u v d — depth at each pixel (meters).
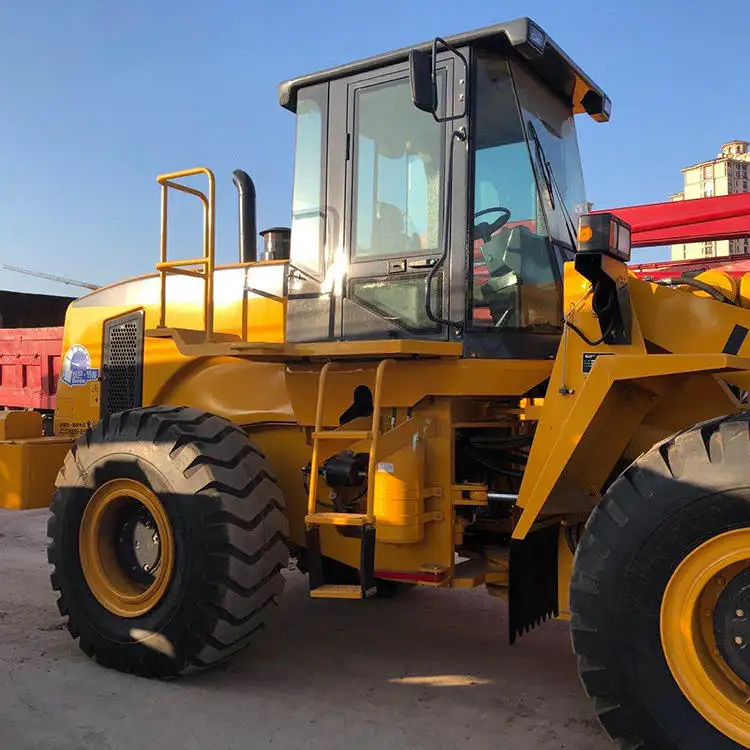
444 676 3.52
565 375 3.06
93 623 3.57
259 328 4.09
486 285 3.37
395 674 3.54
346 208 3.63
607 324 2.98
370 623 4.30
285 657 3.76
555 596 3.25
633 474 2.54
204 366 4.27
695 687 2.40
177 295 4.43
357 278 3.59
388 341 3.12
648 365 2.71
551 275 3.57
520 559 3.09
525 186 3.54
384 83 3.56
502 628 4.22
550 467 2.84
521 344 3.43
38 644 3.86
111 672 3.50
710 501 2.37
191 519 3.32
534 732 2.94
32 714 3.03
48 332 7.21
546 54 3.52
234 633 3.32
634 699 2.47
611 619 2.51
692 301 3.04
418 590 4.97
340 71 3.66
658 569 2.45
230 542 3.28
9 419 4.60
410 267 3.43
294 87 3.82
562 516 3.16
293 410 3.75
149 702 3.17
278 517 3.48
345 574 3.68
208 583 3.28
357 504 3.52
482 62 3.43
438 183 3.40
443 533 3.30
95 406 4.79
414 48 3.45
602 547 2.54
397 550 3.36
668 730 2.41
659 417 3.13
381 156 3.55
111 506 3.65
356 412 3.56
